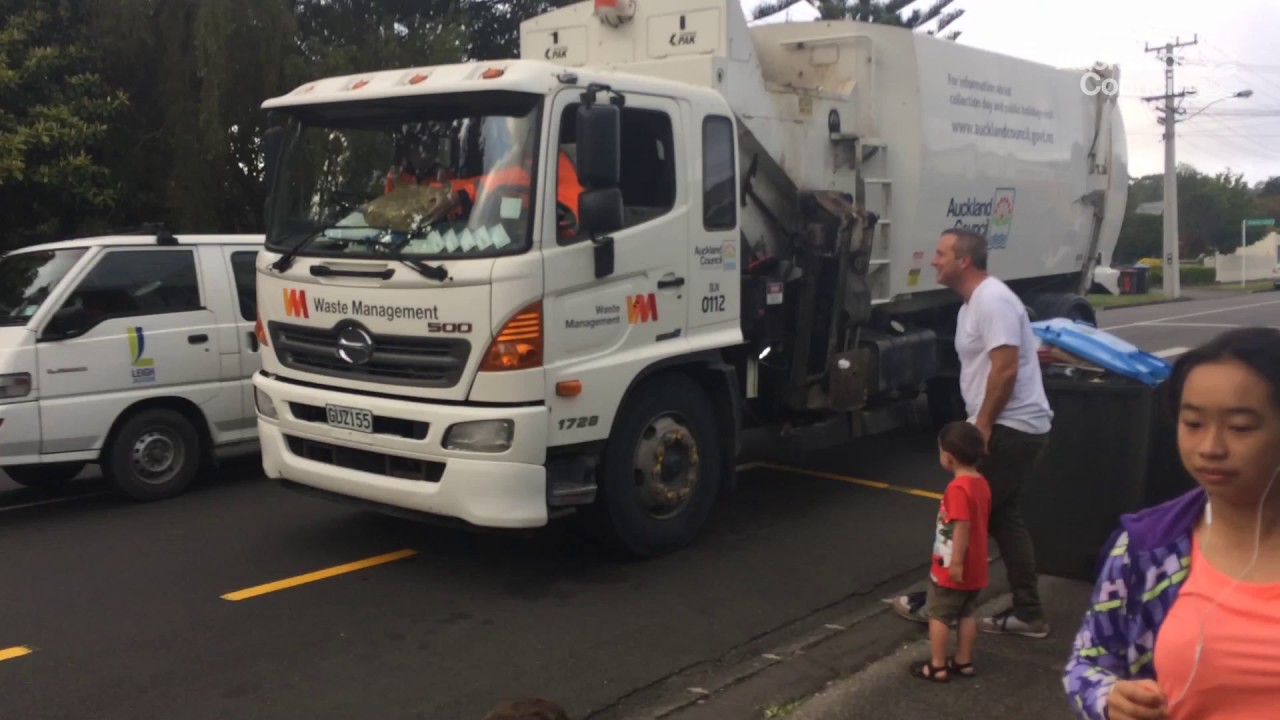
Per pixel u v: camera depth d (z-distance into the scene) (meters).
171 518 7.47
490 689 4.70
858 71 8.40
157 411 7.88
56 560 6.51
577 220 5.75
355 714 4.45
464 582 6.12
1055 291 11.47
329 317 6.08
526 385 5.54
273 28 13.28
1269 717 1.97
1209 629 2.01
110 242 7.65
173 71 13.30
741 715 4.44
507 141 5.66
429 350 5.69
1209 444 1.98
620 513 6.22
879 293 8.53
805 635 5.39
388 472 5.92
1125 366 5.14
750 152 7.28
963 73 9.02
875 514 7.66
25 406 7.11
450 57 15.11
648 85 6.17
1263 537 2.01
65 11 12.95
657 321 6.27
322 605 5.74
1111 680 2.17
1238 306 34.56
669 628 5.44
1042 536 5.36
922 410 10.40
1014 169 9.87
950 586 4.56
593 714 4.48
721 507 7.84
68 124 11.98
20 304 7.43
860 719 4.26
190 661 4.98
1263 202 88.56
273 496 8.11
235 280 8.28
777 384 7.71
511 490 5.55
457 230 5.67
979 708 4.34
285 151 6.54
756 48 8.75
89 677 4.80
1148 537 2.17
